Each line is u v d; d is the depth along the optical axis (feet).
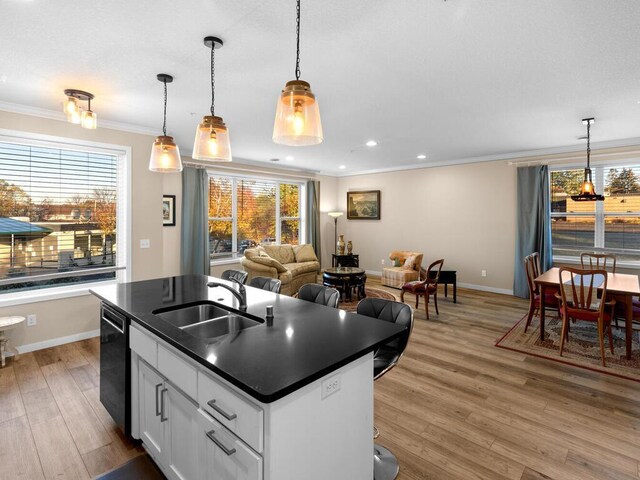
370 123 13.20
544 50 7.52
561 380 9.47
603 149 16.56
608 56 7.80
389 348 6.91
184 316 7.04
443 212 22.22
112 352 7.10
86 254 12.69
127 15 6.16
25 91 9.84
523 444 6.82
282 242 24.90
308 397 4.07
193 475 4.86
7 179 11.01
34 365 10.32
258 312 6.54
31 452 6.58
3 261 11.02
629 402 8.35
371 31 6.71
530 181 18.39
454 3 5.84
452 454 6.53
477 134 14.85
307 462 4.09
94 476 6.00
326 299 8.10
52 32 6.73
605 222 16.94
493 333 13.25
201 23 6.42
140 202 13.69
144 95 10.20
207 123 6.55
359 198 26.73
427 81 9.20
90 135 12.39
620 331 13.39
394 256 23.22
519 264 18.90
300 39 6.98
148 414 6.05
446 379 9.53
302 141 5.31
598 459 6.39
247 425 3.79
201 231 19.04
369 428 5.08
